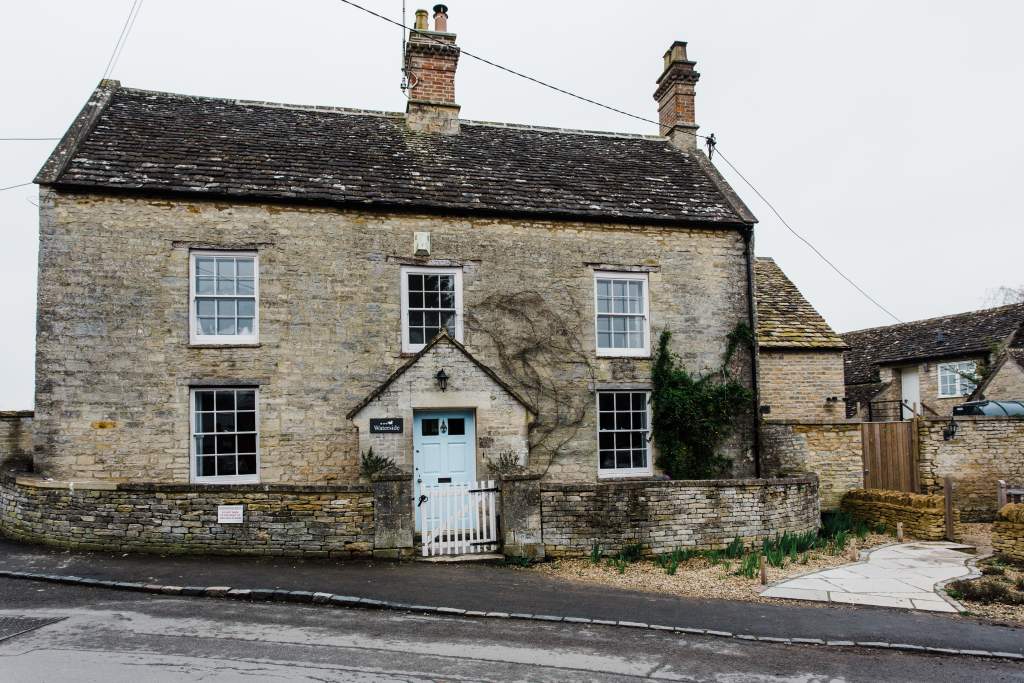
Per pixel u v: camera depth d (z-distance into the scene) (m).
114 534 10.48
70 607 7.98
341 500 10.52
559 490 11.12
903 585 9.91
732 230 15.91
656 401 14.94
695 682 6.28
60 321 12.28
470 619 8.10
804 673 6.61
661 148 18.58
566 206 14.95
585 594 9.20
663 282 15.38
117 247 12.66
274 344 13.18
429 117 16.70
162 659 6.34
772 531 12.37
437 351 12.62
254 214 13.34
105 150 13.39
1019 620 8.45
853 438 15.48
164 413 12.60
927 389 28.56
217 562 9.98
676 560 10.91
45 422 12.09
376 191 14.05
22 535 11.17
